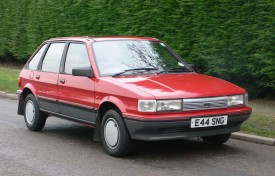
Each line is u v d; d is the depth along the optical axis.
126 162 7.02
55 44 9.12
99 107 7.46
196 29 13.02
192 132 6.92
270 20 11.12
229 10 12.09
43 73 9.06
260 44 11.34
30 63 9.78
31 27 21.00
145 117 6.68
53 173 6.52
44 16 19.95
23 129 9.69
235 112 7.19
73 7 18.00
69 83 8.20
